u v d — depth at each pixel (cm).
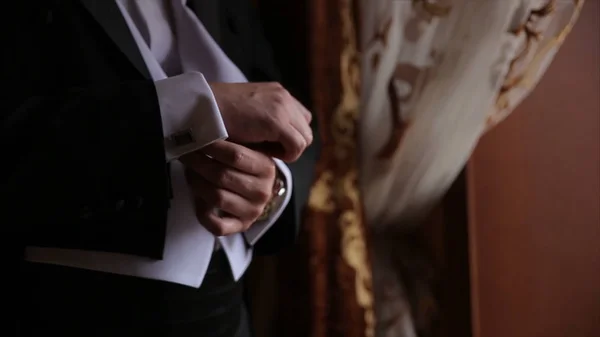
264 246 116
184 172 101
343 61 126
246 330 114
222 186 98
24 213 90
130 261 97
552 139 138
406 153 134
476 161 141
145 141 91
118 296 98
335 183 128
